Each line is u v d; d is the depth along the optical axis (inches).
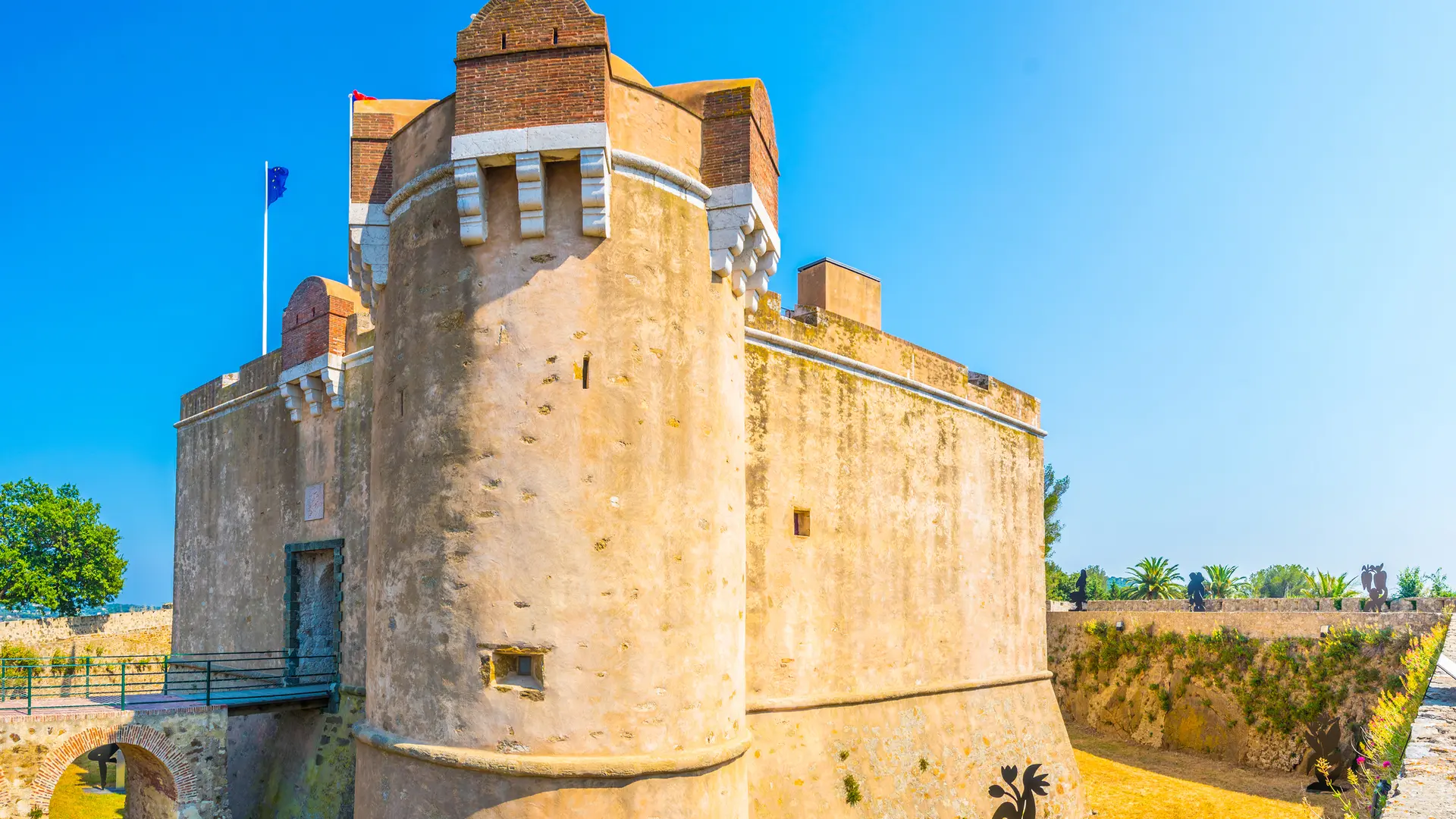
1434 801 223.3
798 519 705.6
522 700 417.1
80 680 1393.9
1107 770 1092.5
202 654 928.3
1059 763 929.5
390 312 491.2
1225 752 1133.7
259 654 772.6
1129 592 2504.9
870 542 763.4
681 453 458.0
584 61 433.7
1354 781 352.2
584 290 440.8
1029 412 1034.1
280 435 842.8
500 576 426.3
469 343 446.3
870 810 692.7
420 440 455.8
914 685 788.0
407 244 481.1
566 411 433.7
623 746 419.5
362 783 468.4
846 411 757.3
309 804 692.7
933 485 848.3
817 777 666.8
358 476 725.3
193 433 1002.7
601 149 427.5
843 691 717.3
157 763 633.6
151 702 655.1
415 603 446.3
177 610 997.8
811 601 700.7
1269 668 1109.7
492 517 431.5
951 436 884.6
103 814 880.3
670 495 450.9
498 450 434.9
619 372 441.4
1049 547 1688.0
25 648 1488.7
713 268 488.1
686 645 446.9
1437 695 372.8
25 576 1777.8
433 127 471.2
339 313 768.3
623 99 455.8
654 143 467.5
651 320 453.4
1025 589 979.3
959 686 836.6
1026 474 1015.0
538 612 421.4
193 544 976.3
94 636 1592.0
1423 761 262.8
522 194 436.1
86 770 1061.8
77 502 1887.3
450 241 458.6
